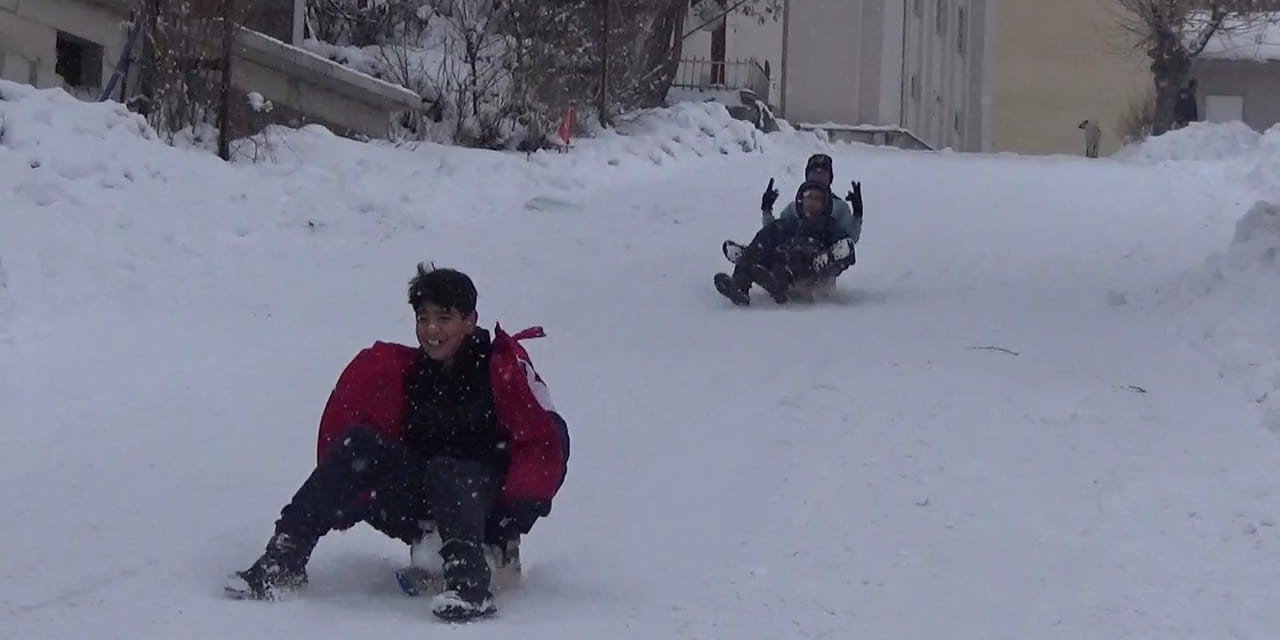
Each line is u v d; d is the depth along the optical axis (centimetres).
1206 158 2616
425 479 560
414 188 1545
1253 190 1933
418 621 536
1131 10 4125
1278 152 2525
